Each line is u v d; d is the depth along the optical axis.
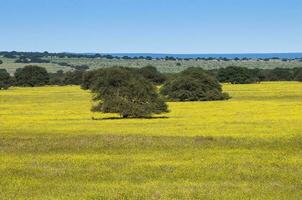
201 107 83.56
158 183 24.14
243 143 38.34
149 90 68.62
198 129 49.19
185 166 28.72
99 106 68.25
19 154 33.81
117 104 67.31
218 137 41.50
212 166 28.77
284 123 55.03
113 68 70.31
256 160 30.77
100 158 31.67
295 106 82.31
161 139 40.19
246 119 61.16
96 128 51.34
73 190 22.50
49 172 27.05
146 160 31.00
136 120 62.25
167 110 68.94
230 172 27.03
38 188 23.02
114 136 42.22
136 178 25.55
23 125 55.88
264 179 25.28
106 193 21.75
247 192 22.02
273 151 34.62
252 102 93.50
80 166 28.94
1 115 71.62
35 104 94.62
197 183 24.19
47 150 35.56
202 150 35.25
